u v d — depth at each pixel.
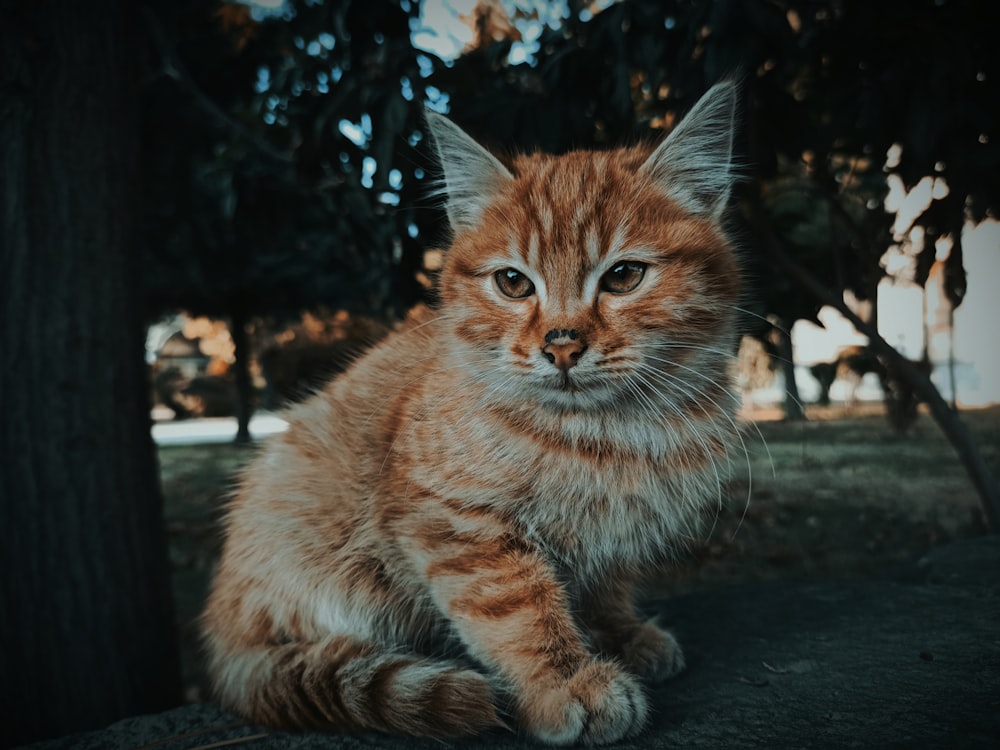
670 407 0.30
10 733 0.42
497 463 0.28
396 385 0.33
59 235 0.44
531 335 0.29
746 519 0.89
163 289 1.64
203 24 0.71
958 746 0.22
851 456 1.27
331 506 0.31
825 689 0.27
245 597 0.31
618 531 0.29
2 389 0.43
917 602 0.36
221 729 0.28
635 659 0.29
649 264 0.29
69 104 0.45
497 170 0.32
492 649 0.27
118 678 0.44
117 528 0.44
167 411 3.64
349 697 0.27
